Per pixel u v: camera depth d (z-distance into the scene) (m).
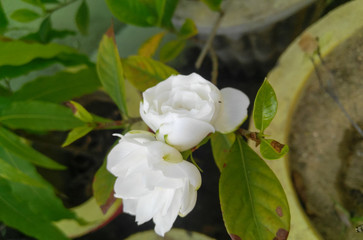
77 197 0.41
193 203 0.21
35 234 0.30
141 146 0.20
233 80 0.55
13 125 0.29
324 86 0.33
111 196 0.31
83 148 0.42
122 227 0.50
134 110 0.38
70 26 0.46
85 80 0.34
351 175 0.32
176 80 0.21
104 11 0.48
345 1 0.45
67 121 0.29
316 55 0.31
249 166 0.24
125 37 0.52
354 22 0.31
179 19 0.42
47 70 0.47
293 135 0.33
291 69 0.32
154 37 0.37
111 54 0.28
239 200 0.23
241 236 0.23
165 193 0.21
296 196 0.29
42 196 0.32
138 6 0.32
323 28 0.32
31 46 0.30
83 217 0.36
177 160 0.20
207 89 0.20
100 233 0.50
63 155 0.43
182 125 0.20
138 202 0.22
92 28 0.48
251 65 0.52
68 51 0.33
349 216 0.30
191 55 0.56
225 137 0.29
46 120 0.29
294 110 0.32
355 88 0.32
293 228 0.28
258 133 0.23
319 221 0.31
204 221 0.50
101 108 0.42
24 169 0.31
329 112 0.33
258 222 0.23
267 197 0.23
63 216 0.33
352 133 0.32
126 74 0.30
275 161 0.30
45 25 0.35
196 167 0.21
